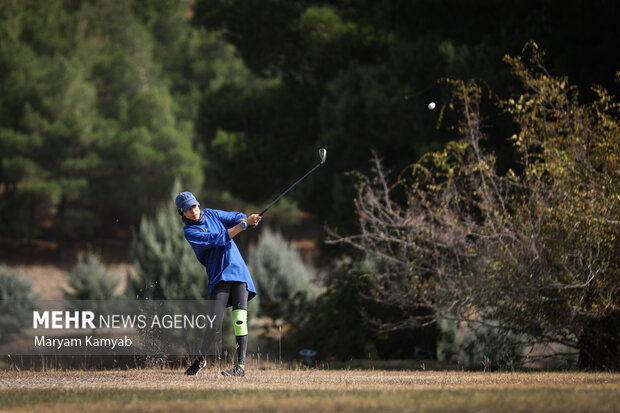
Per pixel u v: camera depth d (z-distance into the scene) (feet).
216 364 123.65
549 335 156.66
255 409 52.70
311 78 280.31
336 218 219.20
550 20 186.19
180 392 66.64
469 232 143.84
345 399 57.36
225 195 521.65
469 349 169.78
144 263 243.40
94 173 547.08
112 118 567.18
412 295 161.99
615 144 130.82
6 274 305.53
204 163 558.56
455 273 149.89
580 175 132.57
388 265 181.68
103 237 610.65
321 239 237.66
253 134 269.85
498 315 148.15
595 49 171.12
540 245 134.31
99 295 287.48
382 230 176.24
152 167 522.47
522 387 72.33
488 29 209.36
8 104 511.81
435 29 216.74
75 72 519.19
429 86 203.00
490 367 146.51
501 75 177.17
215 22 276.82
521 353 163.22
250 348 206.18
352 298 191.72
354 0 256.32
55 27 553.23
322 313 195.62
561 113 137.69
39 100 509.76
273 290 340.39
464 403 54.54
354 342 190.49
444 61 201.67
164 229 245.86
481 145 183.42
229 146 256.32
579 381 86.38
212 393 65.31
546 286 134.51
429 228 150.20
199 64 617.21
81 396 65.36
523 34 180.65
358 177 209.97
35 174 503.61
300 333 194.39
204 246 88.17
